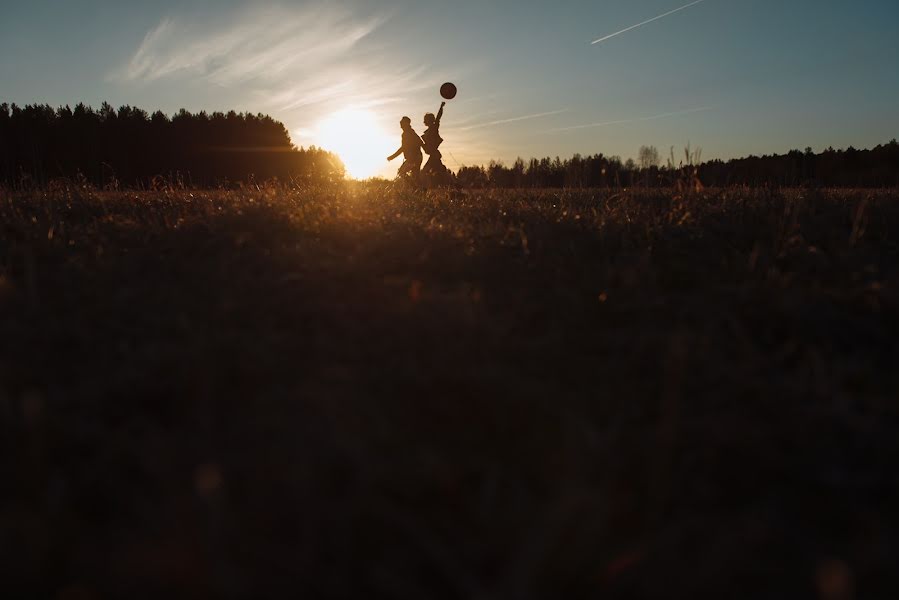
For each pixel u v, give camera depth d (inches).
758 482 82.9
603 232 191.5
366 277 152.3
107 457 82.4
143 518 71.4
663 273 161.8
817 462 86.4
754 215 217.9
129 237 189.3
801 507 78.5
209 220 205.5
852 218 211.3
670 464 83.7
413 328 121.4
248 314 130.6
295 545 68.5
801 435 91.7
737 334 125.0
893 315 131.0
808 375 110.3
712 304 138.3
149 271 157.0
